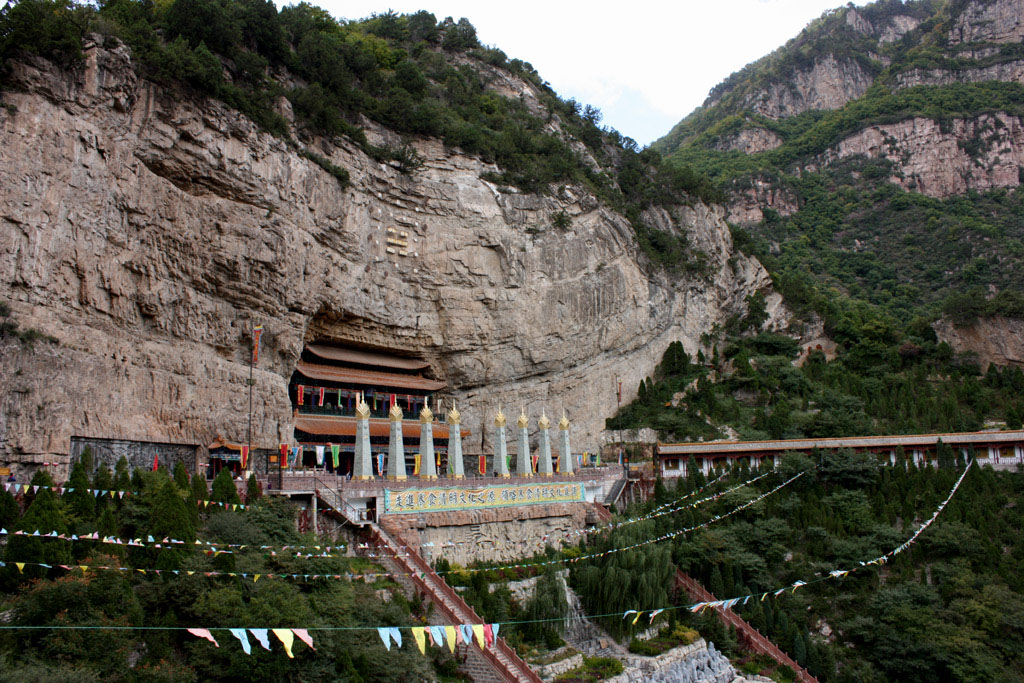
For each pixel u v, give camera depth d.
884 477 76.88
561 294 94.50
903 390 106.81
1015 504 73.94
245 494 49.59
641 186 118.50
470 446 86.62
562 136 115.69
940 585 64.06
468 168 87.00
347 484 53.62
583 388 98.19
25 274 47.28
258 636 28.41
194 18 64.88
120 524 39.41
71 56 50.97
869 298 166.62
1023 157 197.50
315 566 41.56
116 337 53.78
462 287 84.00
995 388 110.44
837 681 58.06
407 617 41.81
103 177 53.03
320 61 77.62
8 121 47.41
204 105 60.31
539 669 47.41
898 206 193.00
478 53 121.88
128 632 31.56
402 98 83.00
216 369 60.56
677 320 114.75
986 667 55.56
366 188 75.31
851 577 65.88
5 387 44.50
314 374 74.19
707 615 60.06
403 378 82.75
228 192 62.25
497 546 61.56
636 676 49.66
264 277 64.06
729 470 80.88
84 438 49.09
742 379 109.19
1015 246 165.88
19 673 27.00
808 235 193.00
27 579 32.72
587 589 55.53
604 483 78.19
